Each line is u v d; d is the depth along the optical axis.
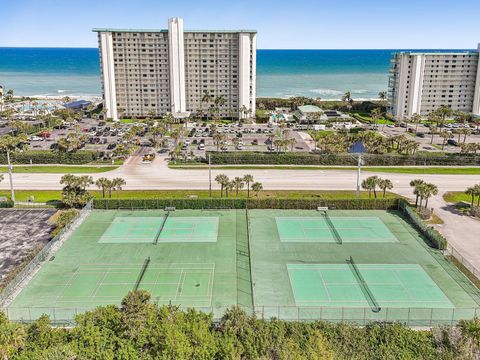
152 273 63.88
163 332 42.78
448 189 103.06
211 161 123.56
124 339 43.41
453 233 78.88
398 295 58.75
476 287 60.75
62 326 50.81
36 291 59.06
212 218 84.62
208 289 59.62
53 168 118.88
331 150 126.38
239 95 199.88
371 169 118.94
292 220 83.88
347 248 72.31
